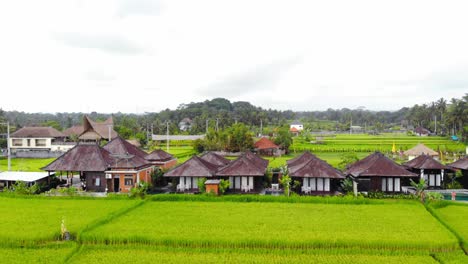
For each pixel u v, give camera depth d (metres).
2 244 31.61
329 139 158.50
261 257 29.30
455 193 54.84
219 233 33.28
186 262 28.20
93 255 29.64
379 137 170.75
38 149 117.88
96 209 42.78
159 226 35.53
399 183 53.78
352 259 28.78
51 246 31.53
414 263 27.91
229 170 55.78
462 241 31.17
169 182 65.06
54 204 45.72
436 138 160.12
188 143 145.50
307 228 35.03
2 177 58.41
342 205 45.50
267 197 47.91
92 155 58.97
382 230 34.31
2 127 128.38
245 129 122.56
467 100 175.38
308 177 53.56
